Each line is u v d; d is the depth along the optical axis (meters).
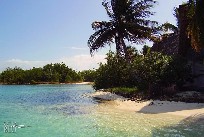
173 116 17.78
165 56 30.64
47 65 96.31
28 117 19.39
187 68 29.48
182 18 31.34
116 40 43.72
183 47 32.25
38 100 32.50
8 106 26.42
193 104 21.47
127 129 14.58
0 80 93.56
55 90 53.50
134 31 43.31
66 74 96.94
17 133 14.34
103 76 41.28
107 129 14.79
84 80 105.62
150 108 21.17
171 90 27.12
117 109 22.02
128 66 38.00
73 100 31.41
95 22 43.16
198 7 22.39
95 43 43.06
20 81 90.38
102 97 31.66
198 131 13.56
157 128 14.55
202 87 29.62
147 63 30.92
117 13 42.94
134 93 30.34
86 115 19.62
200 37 22.91
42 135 13.81
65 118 18.69
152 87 27.56
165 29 43.34
